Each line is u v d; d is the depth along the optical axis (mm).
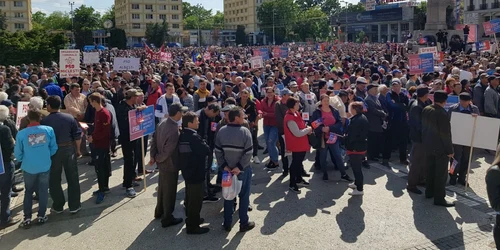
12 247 6027
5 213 6754
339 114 9000
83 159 10664
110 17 122750
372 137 10062
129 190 8008
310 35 120188
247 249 5859
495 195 4277
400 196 7852
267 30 121688
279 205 7469
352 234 6270
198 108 10609
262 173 9383
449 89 10695
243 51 50062
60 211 7215
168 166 6520
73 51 14164
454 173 8477
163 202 6641
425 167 7781
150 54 35344
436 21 39438
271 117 9664
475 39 28797
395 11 98438
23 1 98312
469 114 7871
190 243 6070
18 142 6570
